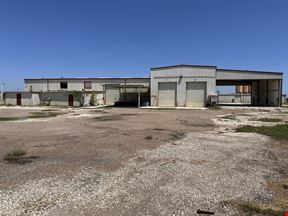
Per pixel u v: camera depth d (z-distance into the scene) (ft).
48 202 12.25
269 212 11.37
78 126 42.22
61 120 52.80
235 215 11.17
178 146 25.55
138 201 12.50
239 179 15.76
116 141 28.07
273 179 15.83
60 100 134.10
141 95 126.52
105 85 133.49
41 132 35.09
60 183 14.79
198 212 11.37
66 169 17.53
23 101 137.59
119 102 123.54
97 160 19.95
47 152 22.65
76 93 130.93
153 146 25.44
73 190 13.75
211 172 17.12
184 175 16.46
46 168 17.74
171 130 37.52
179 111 82.84
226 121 51.29
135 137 30.83
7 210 11.38
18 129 38.29
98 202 12.34
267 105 122.11
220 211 11.51
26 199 12.55
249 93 187.73
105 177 15.93
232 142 28.09
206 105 108.06
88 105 131.64
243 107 104.47
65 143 26.89
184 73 109.91
